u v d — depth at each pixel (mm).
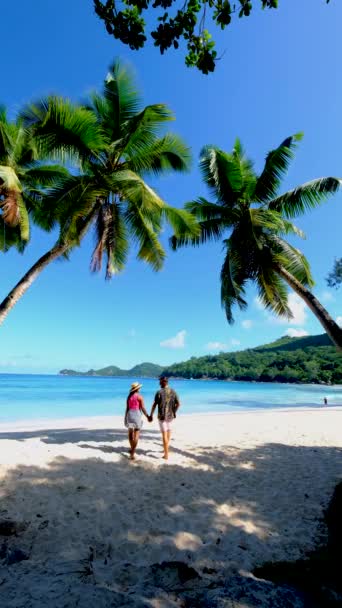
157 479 5832
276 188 10383
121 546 3604
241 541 3744
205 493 5273
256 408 24141
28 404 25156
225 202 10906
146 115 8375
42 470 5879
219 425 12414
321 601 2447
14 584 2678
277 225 9422
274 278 10289
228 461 7145
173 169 10289
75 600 2389
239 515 4473
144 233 9164
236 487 5594
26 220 8430
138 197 8445
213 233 11133
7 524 3910
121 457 7000
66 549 3514
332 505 4355
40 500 4695
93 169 8703
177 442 8844
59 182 8398
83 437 9414
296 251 9664
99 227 8734
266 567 3209
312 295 8492
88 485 5359
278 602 2338
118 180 7801
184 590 2664
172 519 4305
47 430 11305
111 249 9320
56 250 7719
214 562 3303
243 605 2279
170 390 7363
